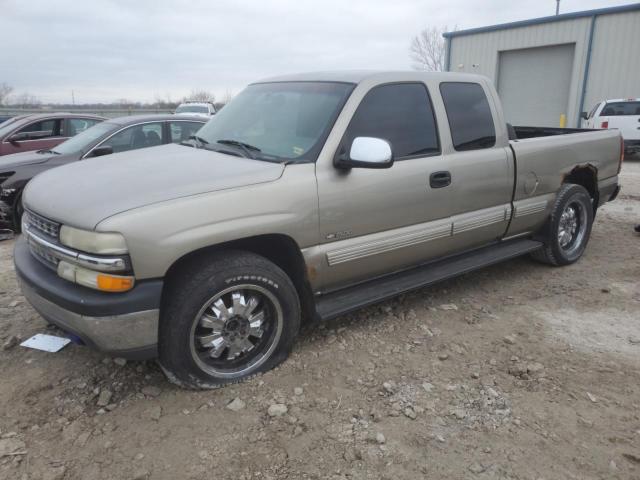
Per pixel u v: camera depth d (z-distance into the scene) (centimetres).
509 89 2347
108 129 754
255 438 272
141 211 272
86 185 311
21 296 451
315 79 400
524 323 409
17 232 697
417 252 401
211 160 345
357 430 279
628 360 353
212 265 297
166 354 295
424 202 389
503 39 2280
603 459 260
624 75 1944
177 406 298
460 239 430
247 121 398
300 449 265
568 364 348
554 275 516
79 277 276
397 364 344
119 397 306
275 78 443
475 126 431
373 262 373
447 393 313
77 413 291
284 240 325
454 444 269
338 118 349
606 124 1521
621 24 1919
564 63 2142
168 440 271
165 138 795
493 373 336
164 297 294
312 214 329
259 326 325
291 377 328
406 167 375
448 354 357
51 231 296
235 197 298
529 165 471
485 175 431
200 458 258
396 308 431
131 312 273
